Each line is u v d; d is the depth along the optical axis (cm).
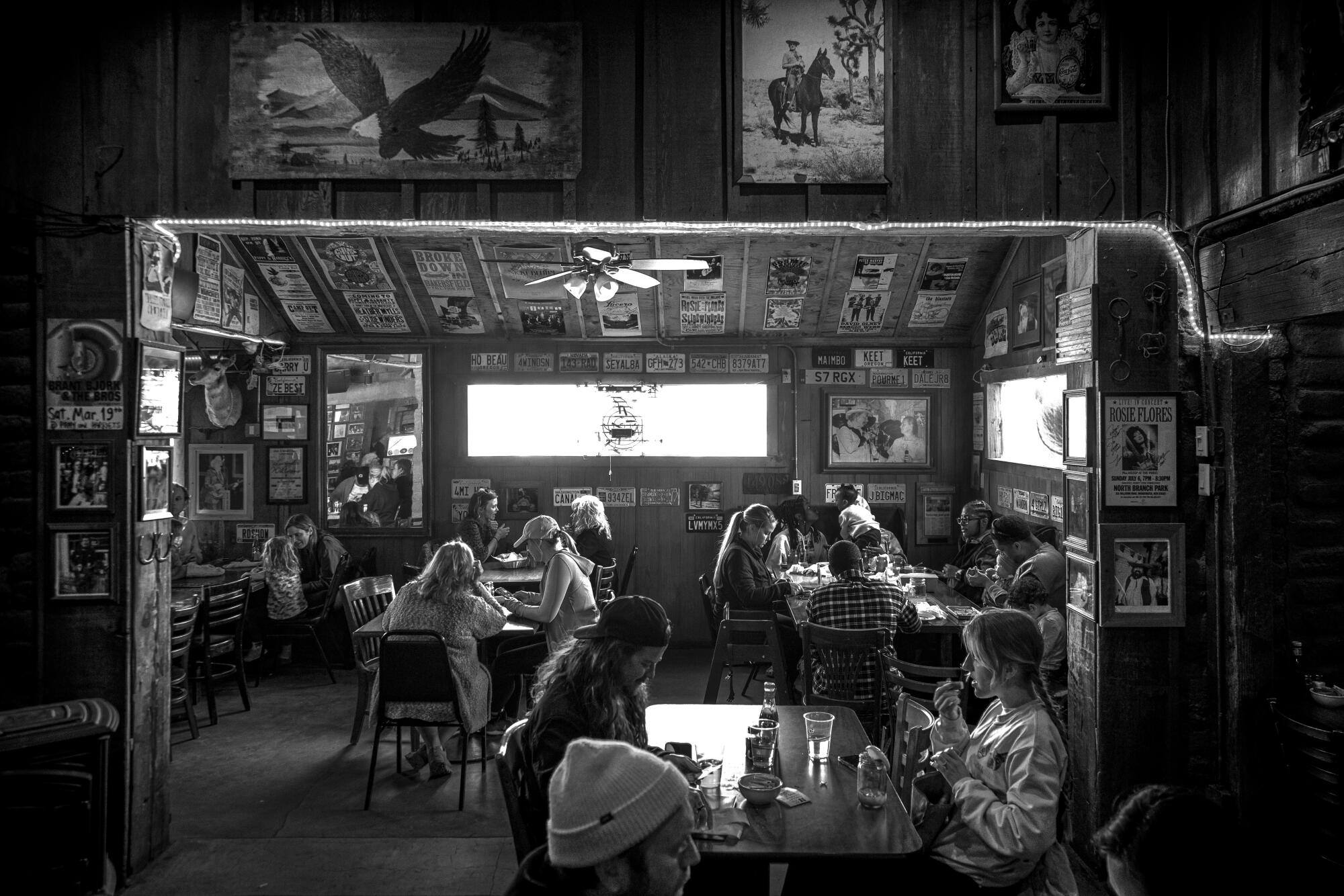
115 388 396
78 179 405
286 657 788
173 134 410
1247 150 375
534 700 260
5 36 399
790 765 303
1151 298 405
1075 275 428
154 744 412
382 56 412
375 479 844
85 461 394
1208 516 407
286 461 837
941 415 845
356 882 389
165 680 422
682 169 415
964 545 720
